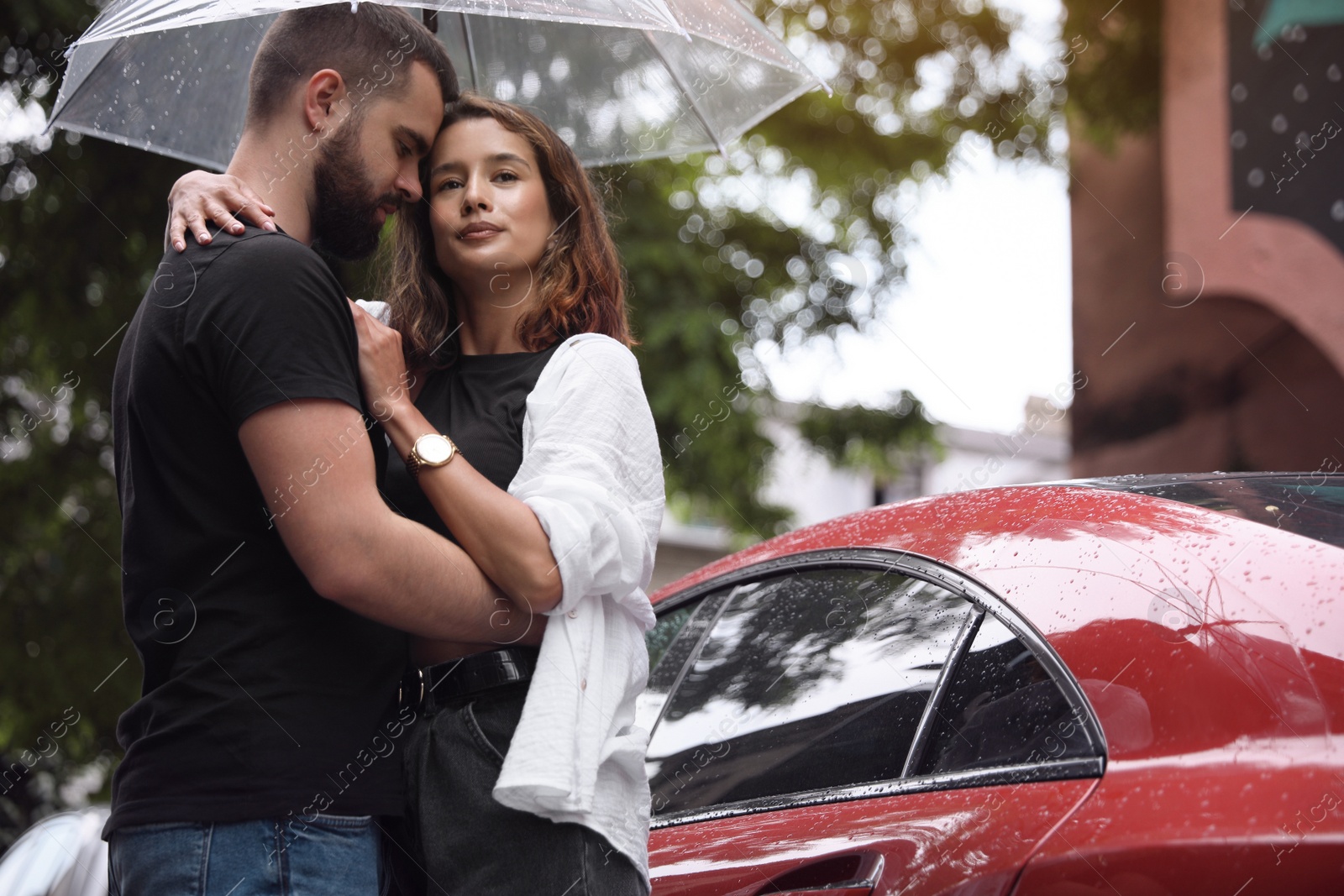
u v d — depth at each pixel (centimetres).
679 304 805
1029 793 148
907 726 171
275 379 142
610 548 152
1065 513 178
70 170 632
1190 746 138
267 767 142
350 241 179
